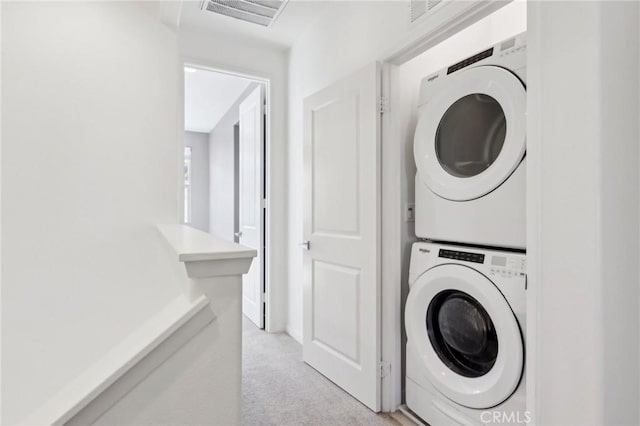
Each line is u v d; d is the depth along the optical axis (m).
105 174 2.15
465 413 1.53
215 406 0.80
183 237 1.19
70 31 2.09
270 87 3.12
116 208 2.18
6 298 1.95
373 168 1.94
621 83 0.88
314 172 2.46
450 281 1.58
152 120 2.27
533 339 0.99
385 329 1.94
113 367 0.75
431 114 1.77
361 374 2.01
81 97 2.11
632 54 0.90
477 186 1.51
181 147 2.66
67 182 2.07
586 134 0.86
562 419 0.91
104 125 2.15
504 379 1.35
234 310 0.80
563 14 0.91
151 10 2.28
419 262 1.78
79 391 0.73
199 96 4.41
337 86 2.22
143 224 2.23
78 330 2.08
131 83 2.22
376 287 1.93
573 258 0.89
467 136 1.62
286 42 3.01
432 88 1.79
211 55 2.87
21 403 1.96
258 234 3.32
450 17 1.55
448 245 1.70
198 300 0.77
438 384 1.63
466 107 1.63
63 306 2.05
